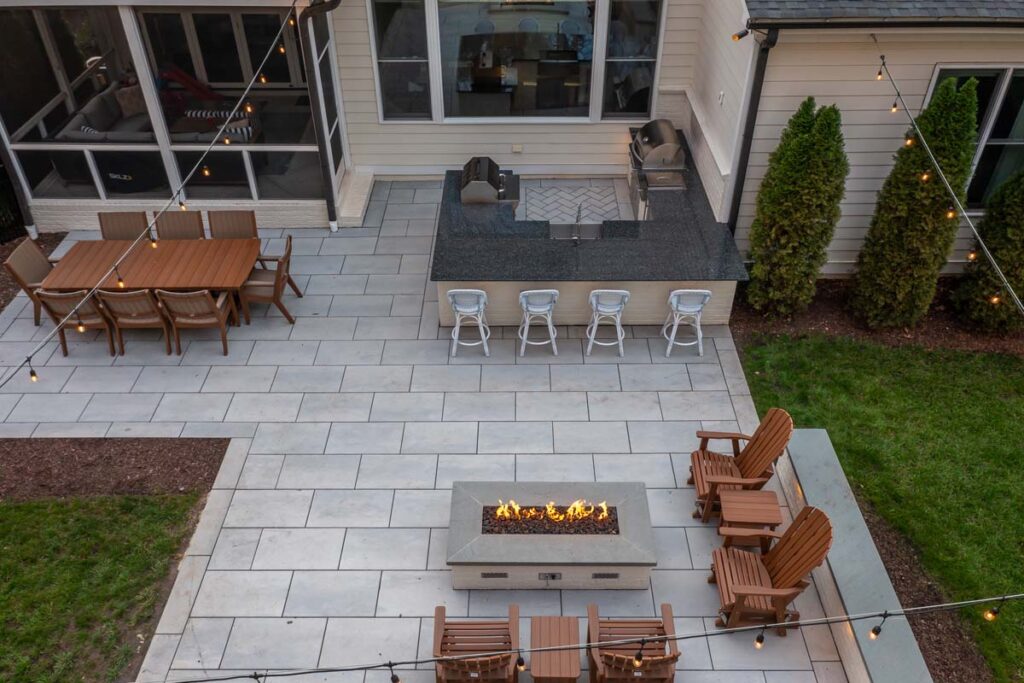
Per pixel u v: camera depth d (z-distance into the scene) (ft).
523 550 22.72
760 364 31.35
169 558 24.57
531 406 29.60
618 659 19.58
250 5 32.91
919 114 30.94
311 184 37.86
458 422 28.99
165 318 31.78
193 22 33.71
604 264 31.55
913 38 29.37
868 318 32.73
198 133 36.47
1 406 29.66
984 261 31.07
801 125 29.25
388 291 35.12
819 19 27.73
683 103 40.24
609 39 38.42
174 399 30.01
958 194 29.30
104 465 27.43
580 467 27.30
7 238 39.01
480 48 38.58
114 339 32.76
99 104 35.88
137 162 37.32
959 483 26.68
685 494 26.43
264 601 23.47
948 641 22.33
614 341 32.37
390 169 41.98
